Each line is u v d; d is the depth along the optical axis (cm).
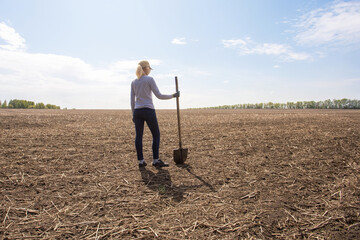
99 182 360
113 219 251
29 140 654
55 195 312
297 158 480
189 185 347
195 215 258
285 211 263
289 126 924
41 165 438
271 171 405
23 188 332
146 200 297
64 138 696
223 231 226
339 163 439
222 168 425
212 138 704
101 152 544
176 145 619
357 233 219
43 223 243
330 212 258
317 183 346
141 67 420
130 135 768
